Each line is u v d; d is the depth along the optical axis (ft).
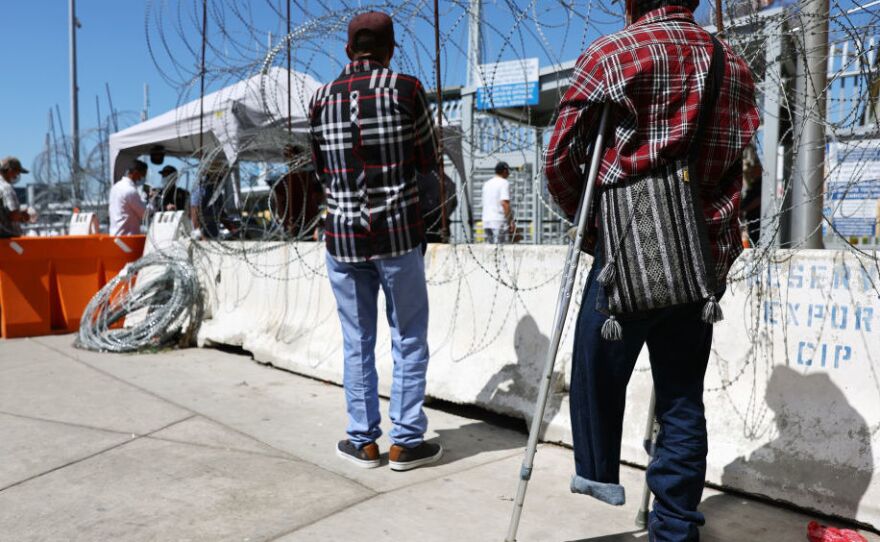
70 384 14.23
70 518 7.79
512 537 6.73
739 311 9.23
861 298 8.21
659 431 7.01
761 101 16.31
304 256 16.34
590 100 6.16
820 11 10.07
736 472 8.59
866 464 7.78
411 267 9.16
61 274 21.70
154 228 22.20
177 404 12.64
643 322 6.41
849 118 9.12
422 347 9.44
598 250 6.55
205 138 30.07
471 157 13.43
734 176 6.48
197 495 8.43
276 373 15.31
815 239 13.30
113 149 34.27
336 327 15.11
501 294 12.16
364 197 8.96
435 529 7.54
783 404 8.62
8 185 21.27
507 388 11.48
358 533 7.42
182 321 19.01
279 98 21.56
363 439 9.53
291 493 8.50
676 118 6.02
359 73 9.08
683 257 5.97
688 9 6.52
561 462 9.73
